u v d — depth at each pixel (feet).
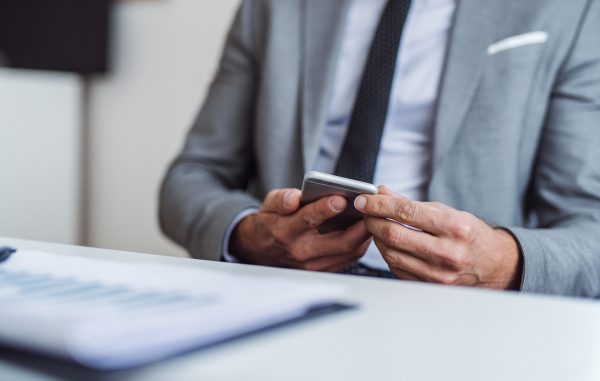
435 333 0.84
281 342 0.73
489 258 1.71
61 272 0.98
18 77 7.24
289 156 3.15
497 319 0.96
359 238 1.92
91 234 7.84
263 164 3.18
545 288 1.78
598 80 2.65
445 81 2.78
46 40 7.42
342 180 1.72
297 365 0.64
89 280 0.90
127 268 1.05
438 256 1.66
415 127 3.01
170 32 7.25
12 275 0.95
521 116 2.66
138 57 7.45
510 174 2.62
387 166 3.02
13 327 0.57
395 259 1.75
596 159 2.56
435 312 0.99
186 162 3.43
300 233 1.98
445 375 0.65
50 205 7.31
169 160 7.41
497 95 2.68
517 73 2.67
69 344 0.51
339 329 0.83
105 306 0.67
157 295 0.76
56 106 7.29
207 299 0.74
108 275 0.96
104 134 7.70
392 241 1.69
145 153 7.52
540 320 0.96
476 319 0.95
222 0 6.98
